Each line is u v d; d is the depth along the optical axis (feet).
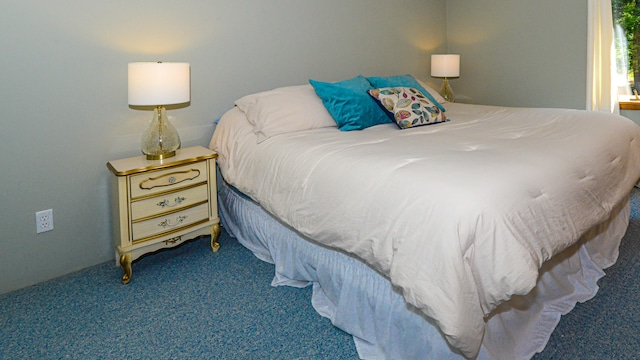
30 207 6.47
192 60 7.93
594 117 7.09
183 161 6.89
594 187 5.12
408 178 4.30
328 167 5.25
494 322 4.34
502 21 11.85
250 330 5.32
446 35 13.26
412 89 8.21
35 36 6.15
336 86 7.88
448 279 3.59
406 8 11.94
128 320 5.57
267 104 7.43
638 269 6.50
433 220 3.84
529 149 5.18
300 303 5.92
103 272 6.96
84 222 7.06
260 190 6.44
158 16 7.38
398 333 4.56
